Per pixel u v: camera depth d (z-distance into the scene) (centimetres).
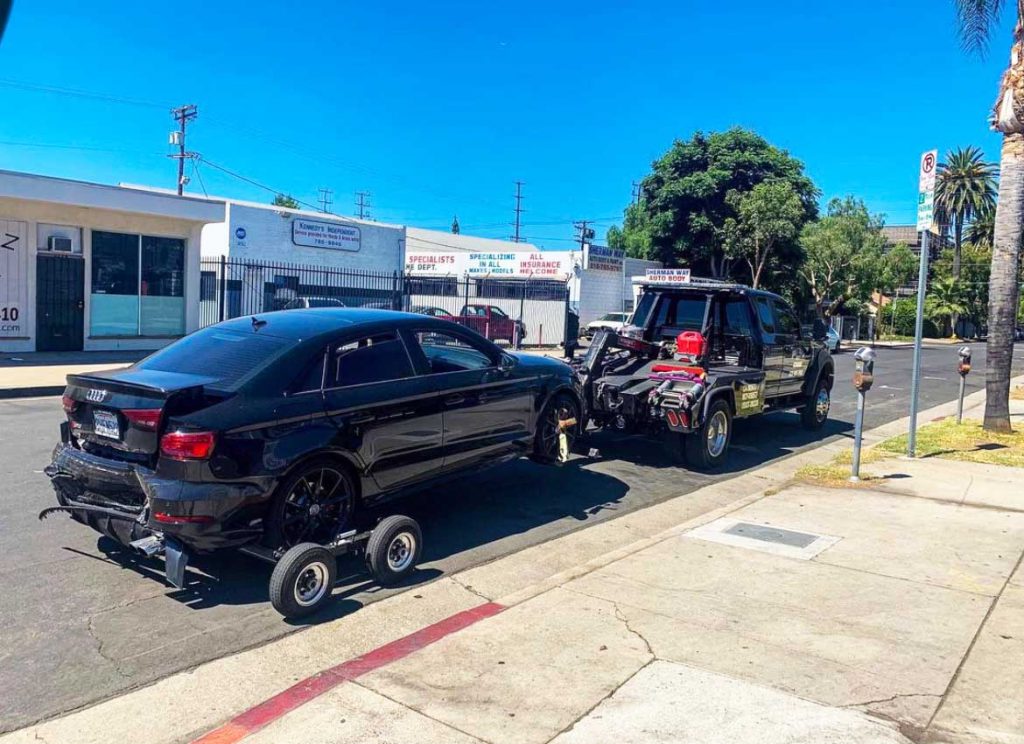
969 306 6644
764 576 554
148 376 521
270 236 3152
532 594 519
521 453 724
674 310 1064
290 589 478
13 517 666
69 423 552
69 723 372
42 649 446
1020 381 2189
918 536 656
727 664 416
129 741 358
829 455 1064
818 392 1248
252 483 493
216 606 509
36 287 1956
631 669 410
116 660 435
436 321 654
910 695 385
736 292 1016
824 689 390
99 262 2070
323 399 543
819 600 509
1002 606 502
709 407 902
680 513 754
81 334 2052
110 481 509
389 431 579
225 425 486
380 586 550
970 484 849
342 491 559
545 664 416
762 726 354
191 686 409
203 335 605
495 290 3628
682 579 547
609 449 1035
